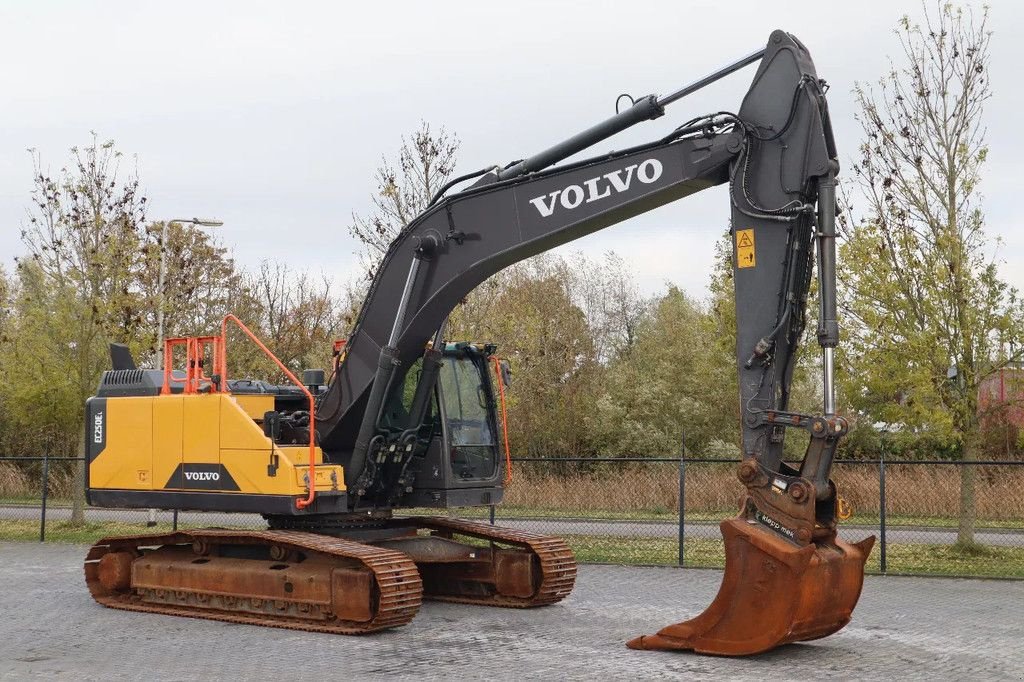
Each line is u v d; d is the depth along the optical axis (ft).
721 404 110.32
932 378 53.88
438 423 40.55
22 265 72.59
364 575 34.06
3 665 29.30
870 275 55.57
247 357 99.91
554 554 39.58
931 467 75.10
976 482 66.23
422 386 38.22
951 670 28.22
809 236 30.17
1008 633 33.96
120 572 40.63
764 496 29.04
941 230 54.75
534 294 127.24
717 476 79.10
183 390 41.27
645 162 32.17
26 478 105.19
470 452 41.83
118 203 71.92
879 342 55.26
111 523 76.69
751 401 29.73
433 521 43.09
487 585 40.88
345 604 34.47
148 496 40.04
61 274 71.15
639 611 38.78
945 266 53.72
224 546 39.45
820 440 28.66
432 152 69.00
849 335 56.24
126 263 71.46
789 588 28.07
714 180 31.53
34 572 50.29
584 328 125.70
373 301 37.76
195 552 39.99
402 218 68.69
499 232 34.88
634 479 79.30
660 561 53.88
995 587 44.98
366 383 37.76
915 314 55.06
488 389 43.09
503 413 42.27
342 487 37.29
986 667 28.66
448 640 33.04
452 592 41.68
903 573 48.60
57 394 71.36
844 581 29.53
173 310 81.71
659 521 69.67
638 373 118.11
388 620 33.91
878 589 44.37
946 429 53.47
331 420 38.47
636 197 32.24
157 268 83.41
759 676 27.30
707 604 40.47
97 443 41.81
